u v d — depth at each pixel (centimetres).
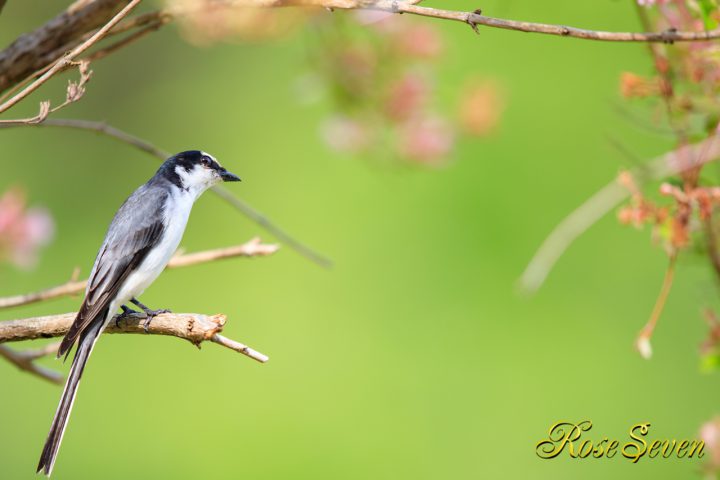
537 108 1447
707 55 637
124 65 1909
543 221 1408
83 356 721
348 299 1458
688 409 1266
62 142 1822
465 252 1427
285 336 1452
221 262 1562
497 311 1374
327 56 885
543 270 708
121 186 1822
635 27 1457
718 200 645
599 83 1443
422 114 898
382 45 880
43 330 673
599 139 1413
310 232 1550
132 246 791
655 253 1340
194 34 794
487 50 1453
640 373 1301
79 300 1526
